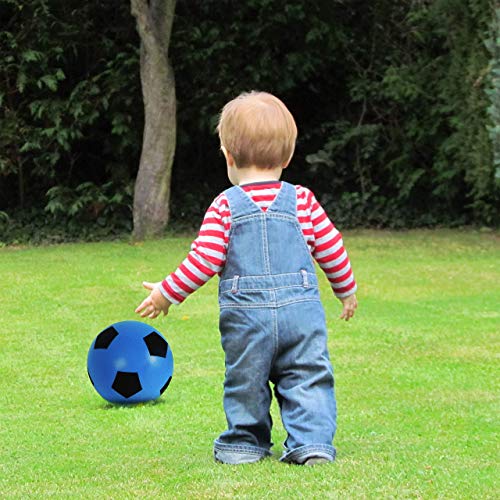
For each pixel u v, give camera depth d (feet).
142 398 33.24
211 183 103.09
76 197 94.32
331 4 95.71
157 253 77.71
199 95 96.02
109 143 96.22
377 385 35.47
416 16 92.79
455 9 85.30
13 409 33.14
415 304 55.26
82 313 53.16
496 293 58.70
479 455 25.07
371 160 100.73
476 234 90.63
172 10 88.07
